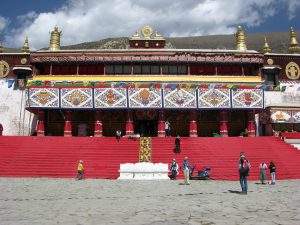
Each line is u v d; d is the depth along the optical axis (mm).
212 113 41531
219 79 40625
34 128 43438
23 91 44094
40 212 11445
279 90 42062
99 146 31281
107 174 25828
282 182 23375
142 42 47906
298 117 40719
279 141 33500
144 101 37156
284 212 11438
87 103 37219
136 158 28766
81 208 12242
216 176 25203
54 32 49719
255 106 37781
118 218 10422
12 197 15133
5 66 44719
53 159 28266
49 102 37094
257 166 27328
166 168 24734
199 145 31766
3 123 43375
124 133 40812
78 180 23547
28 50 46125
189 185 20734
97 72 41156
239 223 9672
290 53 48156
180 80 40156
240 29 50594
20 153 29438
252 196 15672
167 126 37406
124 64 41094
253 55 40938
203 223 9688
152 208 12250
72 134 40719
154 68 41219
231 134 41344
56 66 41406
